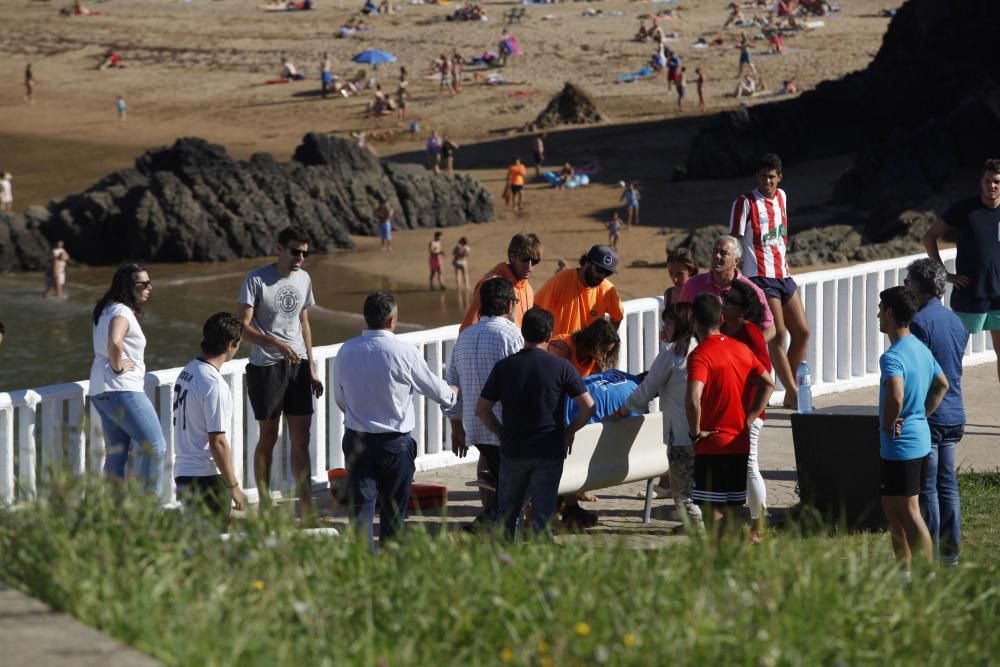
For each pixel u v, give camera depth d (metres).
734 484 21.48
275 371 25.47
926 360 20.89
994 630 16.23
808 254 102.44
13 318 100.81
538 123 181.38
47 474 18.44
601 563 15.89
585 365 24.64
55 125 198.38
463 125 186.88
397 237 130.75
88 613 13.48
